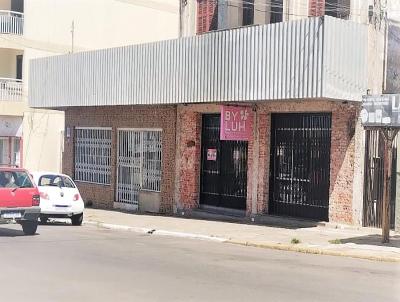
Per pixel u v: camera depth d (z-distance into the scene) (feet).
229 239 47.78
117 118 74.84
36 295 25.61
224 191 64.34
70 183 60.75
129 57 65.31
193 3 70.13
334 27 48.29
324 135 54.95
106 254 38.45
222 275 31.40
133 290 26.94
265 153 58.95
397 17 54.75
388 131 44.01
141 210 71.26
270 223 57.52
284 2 61.21
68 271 31.60
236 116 58.23
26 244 42.47
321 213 55.26
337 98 48.75
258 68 52.31
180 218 63.46
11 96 103.14
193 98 58.18
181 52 59.57
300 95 49.11
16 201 46.91
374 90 52.26
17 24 104.27
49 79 76.23
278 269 34.09
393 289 28.73
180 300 24.98
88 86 70.44
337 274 32.94
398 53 54.95
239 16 66.49
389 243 44.68
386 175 44.47
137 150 72.64
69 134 82.84
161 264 34.81
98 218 63.62
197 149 66.44
